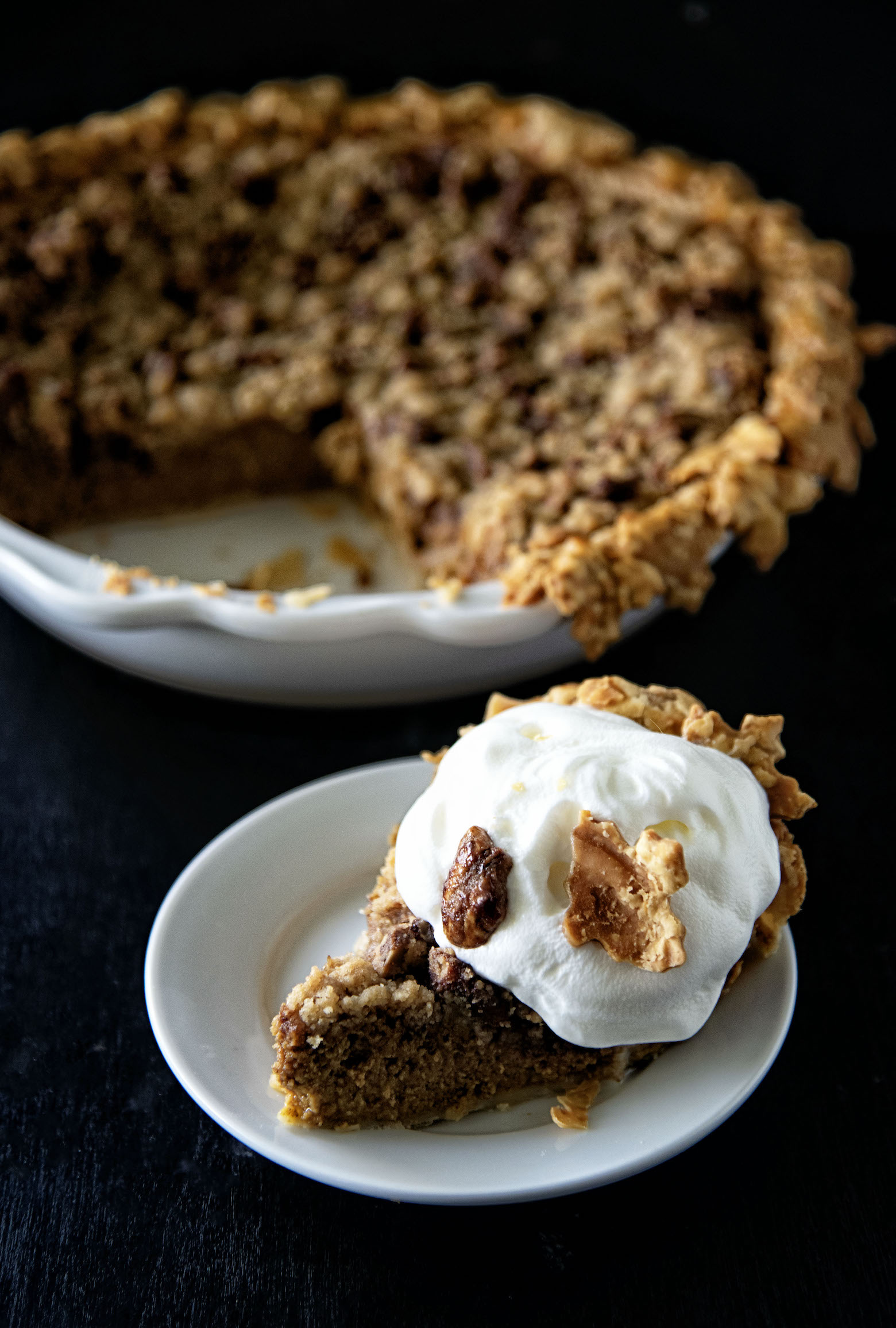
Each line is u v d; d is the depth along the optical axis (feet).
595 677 2.20
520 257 2.68
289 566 2.49
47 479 2.55
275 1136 1.58
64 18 3.42
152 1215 1.63
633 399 2.43
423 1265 1.60
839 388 2.42
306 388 2.53
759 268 2.63
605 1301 1.58
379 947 1.68
